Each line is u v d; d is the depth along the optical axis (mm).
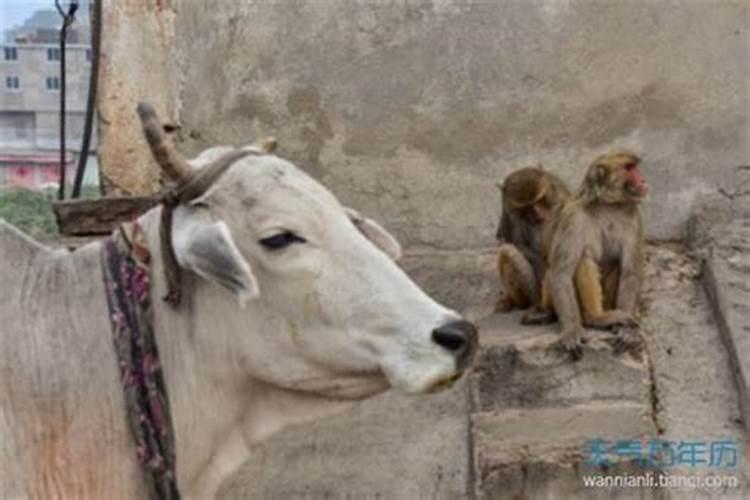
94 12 6352
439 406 5020
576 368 4973
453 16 6164
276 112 6301
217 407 3520
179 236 3422
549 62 6133
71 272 3520
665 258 5668
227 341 3490
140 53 6410
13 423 3412
